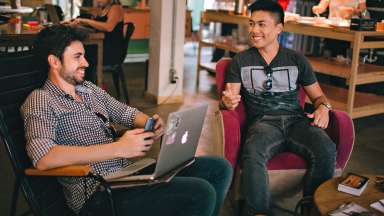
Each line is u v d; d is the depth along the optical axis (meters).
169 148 1.93
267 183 2.46
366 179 2.28
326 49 5.76
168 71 5.21
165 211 1.95
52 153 1.80
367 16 4.51
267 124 2.72
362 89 5.59
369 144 4.21
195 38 8.59
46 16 4.86
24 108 1.92
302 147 2.63
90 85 2.25
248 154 2.51
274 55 2.81
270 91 2.78
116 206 1.92
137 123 2.29
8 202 2.82
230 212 2.83
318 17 4.76
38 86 2.24
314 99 2.86
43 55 1.99
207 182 2.00
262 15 2.72
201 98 5.59
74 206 2.00
